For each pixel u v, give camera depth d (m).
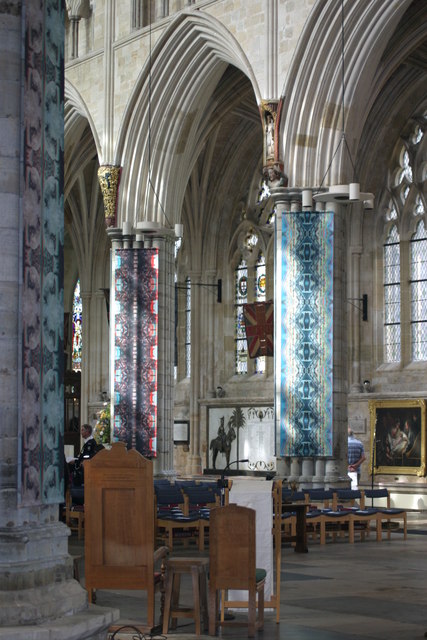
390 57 33.16
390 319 40.38
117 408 34.56
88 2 37.44
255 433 43.50
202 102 35.41
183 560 13.19
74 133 40.47
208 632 13.14
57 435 10.75
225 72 37.59
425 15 32.97
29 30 10.47
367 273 40.84
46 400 10.55
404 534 26.02
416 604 15.20
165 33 33.91
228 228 46.75
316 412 28.42
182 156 35.69
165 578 13.12
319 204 28.86
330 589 16.77
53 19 10.95
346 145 29.03
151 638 12.60
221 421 45.12
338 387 28.55
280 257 28.81
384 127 40.25
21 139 10.33
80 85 37.03
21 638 9.35
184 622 13.92
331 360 28.39
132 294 34.75
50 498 10.52
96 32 36.81
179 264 49.00
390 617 14.09
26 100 10.38
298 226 28.69
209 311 46.81
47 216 10.70
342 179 29.00
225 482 14.57
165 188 35.34
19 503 10.02
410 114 39.81
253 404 43.69
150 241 35.09
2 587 9.80
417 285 39.53
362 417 39.47
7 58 10.36
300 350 28.58
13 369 10.16
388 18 28.58
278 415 28.66
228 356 46.50
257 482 14.20
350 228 40.88
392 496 37.59
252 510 12.86
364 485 38.25
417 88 39.47
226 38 31.55
